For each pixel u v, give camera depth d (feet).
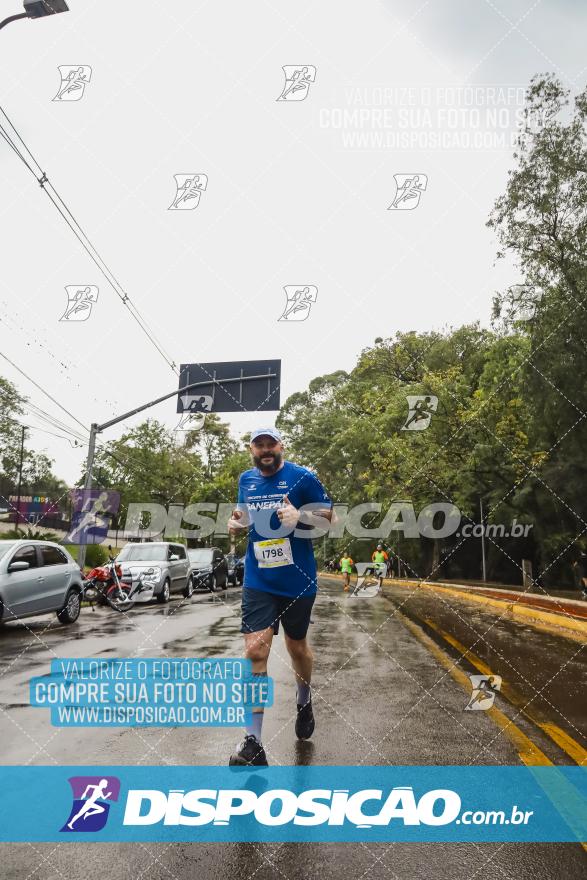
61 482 186.50
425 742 13.76
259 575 12.69
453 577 111.86
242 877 8.18
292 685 19.51
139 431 118.93
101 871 8.29
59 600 34.91
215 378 60.08
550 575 80.33
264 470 12.93
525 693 18.75
